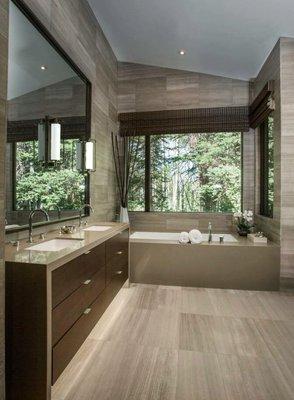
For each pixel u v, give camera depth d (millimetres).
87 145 2883
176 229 4164
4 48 1144
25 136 1937
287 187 2938
